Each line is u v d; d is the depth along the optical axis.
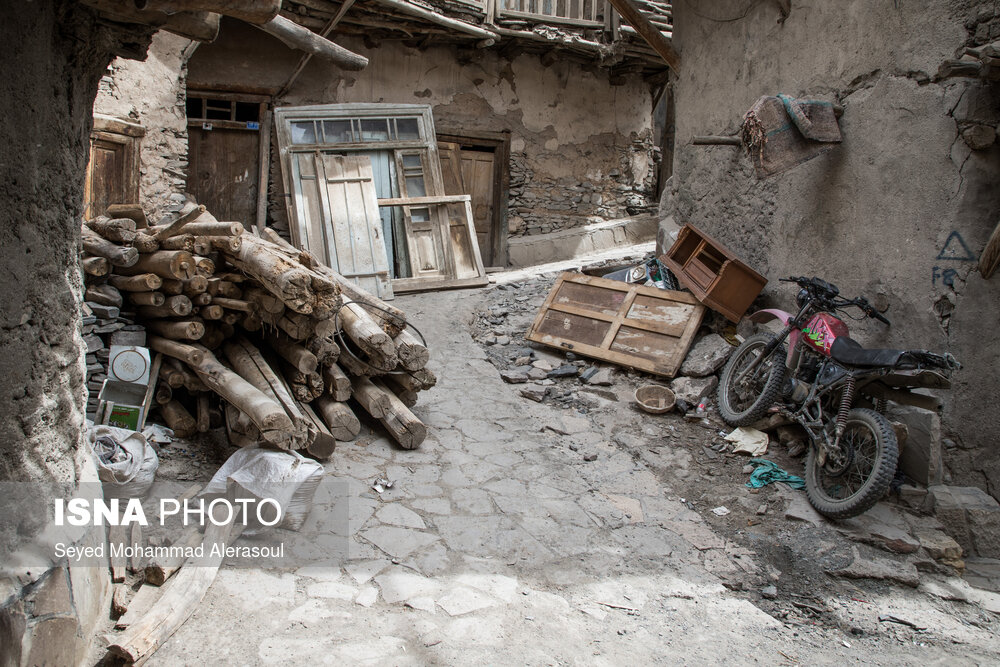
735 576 3.98
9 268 2.21
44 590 2.34
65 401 2.65
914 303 4.78
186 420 4.58
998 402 4.54
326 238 8.85
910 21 4.75
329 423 4.92
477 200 11.73
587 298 7.16
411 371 5.24
